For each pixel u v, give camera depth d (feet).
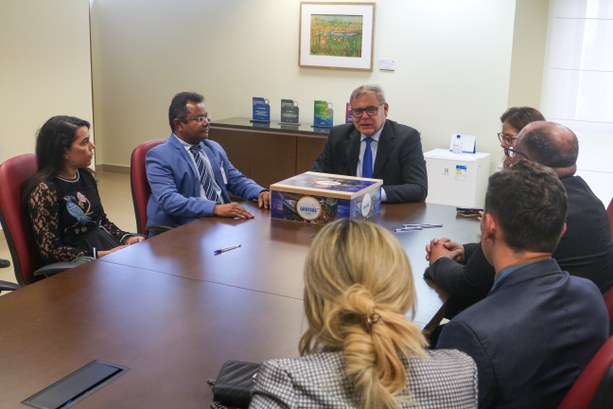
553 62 16.63
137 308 5.96
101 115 22.67
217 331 5.50
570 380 4.55
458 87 17.53
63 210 8.73
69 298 6.16
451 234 8.45
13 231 8.23
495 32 16.88
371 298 3.26
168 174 10.07
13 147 14.70
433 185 16.70
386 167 10.93
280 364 3.30
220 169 10.85
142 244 7.91
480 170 16.56
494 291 4.79
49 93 15.39
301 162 18.13
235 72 20.22
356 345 3.15
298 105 19.51
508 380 4.34
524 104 17.21
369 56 18.22
